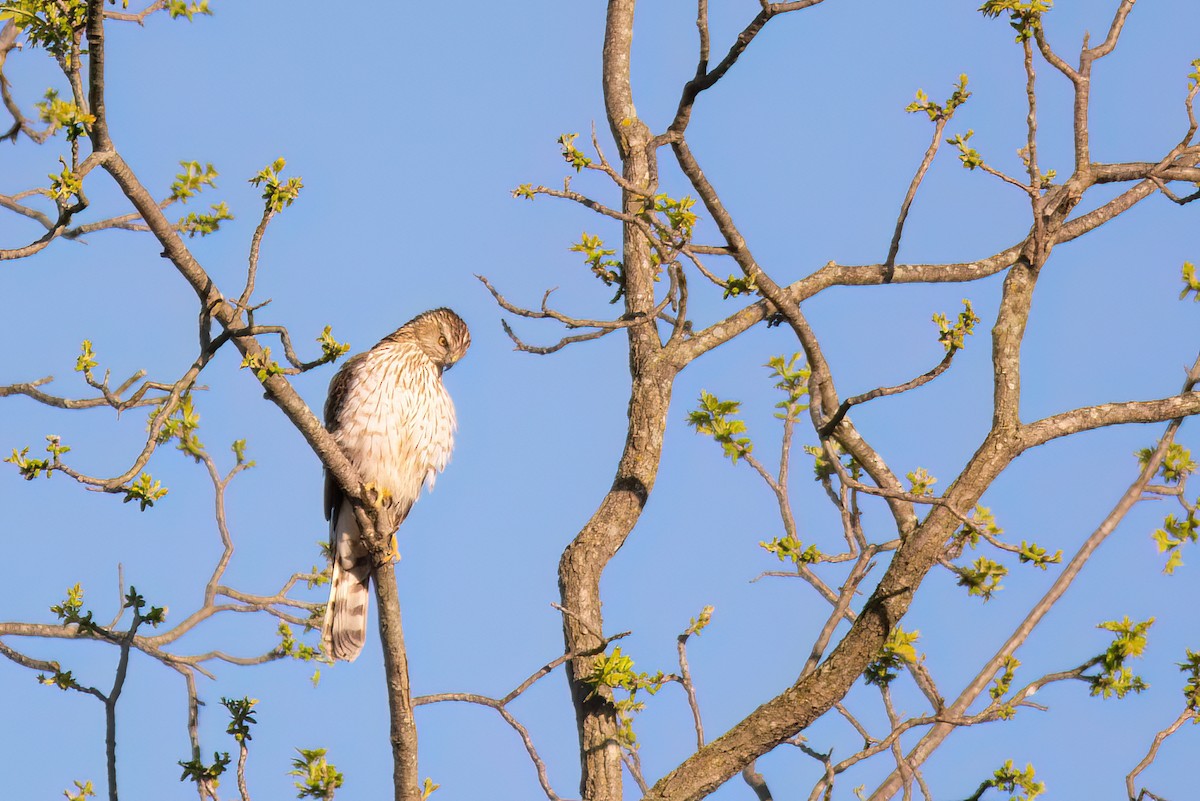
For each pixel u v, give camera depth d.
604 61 14.41
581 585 12.28
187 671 13.13
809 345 10.99
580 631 12.02
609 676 10.49
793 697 10.90
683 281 10.78
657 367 13.31
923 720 10.77
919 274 14.30
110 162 8.20
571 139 9.88
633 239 13.54
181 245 8.52
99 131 8.16
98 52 7.92
